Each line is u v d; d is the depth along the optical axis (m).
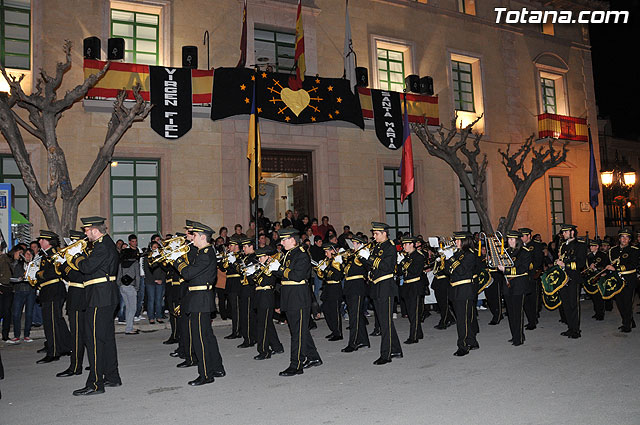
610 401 5.95
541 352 8.88
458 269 8.87
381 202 19.25
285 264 7.82
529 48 23.81
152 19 16.81
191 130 16.53
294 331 7.74
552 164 20.44
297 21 17.14
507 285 9.83
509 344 9.70
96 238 7.00
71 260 6.94
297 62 17.11
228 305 13.58
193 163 16.48
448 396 6.30
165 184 16.09
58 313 9.11
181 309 8.13
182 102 15.79
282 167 18.30
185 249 7.28
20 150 12.72
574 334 10.31
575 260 10.48
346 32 18.36
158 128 15.53
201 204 16.48
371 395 6.44
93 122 15.41
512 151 22.59
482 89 22.09
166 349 10.02
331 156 18.56
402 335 11.13
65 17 15.39
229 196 16.80
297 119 16.91
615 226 29.73
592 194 20.78
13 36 15.04
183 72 15.89
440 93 21.05
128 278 11.48
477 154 19.92
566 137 23.41
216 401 6.36
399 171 18.92
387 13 20.28
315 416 5.66
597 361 8.08
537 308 13.34
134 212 16.05
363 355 9.02
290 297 7.76
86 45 15.05
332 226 17.20
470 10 22.73
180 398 6.54
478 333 11.10
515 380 7.00
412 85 19.92
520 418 5.42
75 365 7.89
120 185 15.94
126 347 10.31
